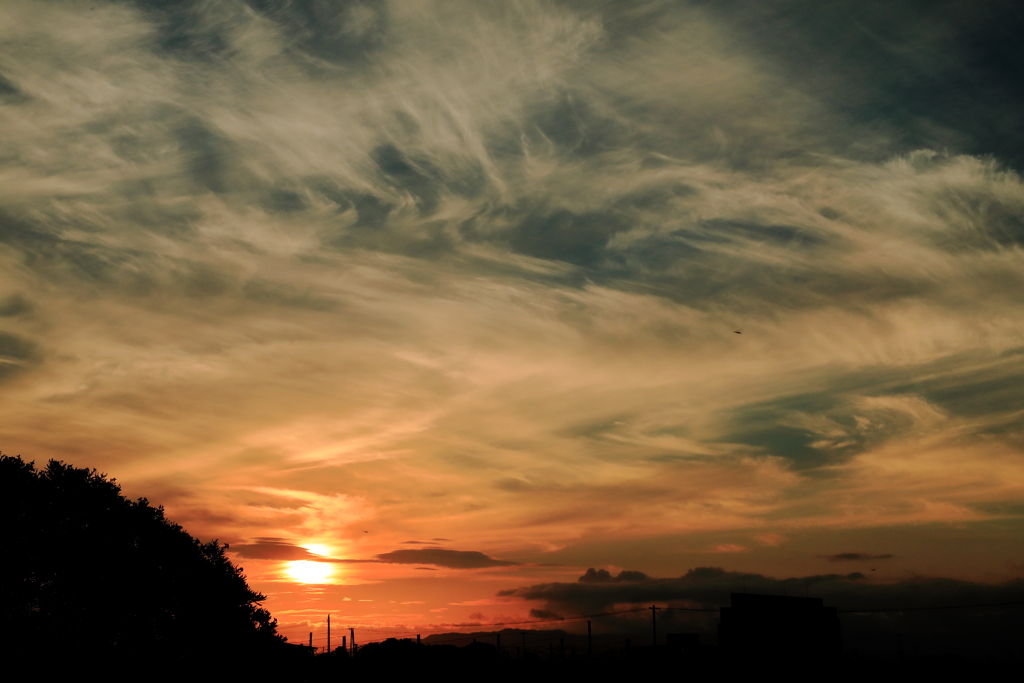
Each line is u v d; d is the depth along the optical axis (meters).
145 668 44.47
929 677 65.69
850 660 71.31
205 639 50.94
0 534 37.16
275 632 58.09
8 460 39.12
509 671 85.19
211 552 53.00
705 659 74.81
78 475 41.03
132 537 44.28
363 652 95.44
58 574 39.12
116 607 41.62
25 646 36.91
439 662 90.31
